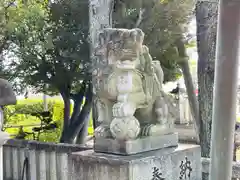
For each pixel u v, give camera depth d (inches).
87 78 294.2
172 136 155.7
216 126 99.6
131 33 130.6
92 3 220.4
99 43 139.3
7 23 290.2
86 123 356.8
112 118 141.6
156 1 261.4
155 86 149.6
